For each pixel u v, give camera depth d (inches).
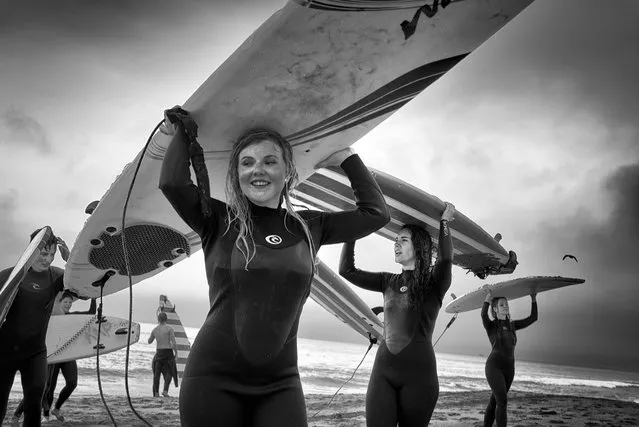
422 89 116.4
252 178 102.9
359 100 114.0
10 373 193.2
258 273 94.4
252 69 105.3
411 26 100.8
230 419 89.5
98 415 305.0
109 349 284.2
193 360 92.4
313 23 99.3
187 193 99.3
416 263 186.7
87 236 153.0
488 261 222.1
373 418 170.4
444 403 434.6
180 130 105.1
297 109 113.1
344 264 195.2
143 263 166.1
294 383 93.9
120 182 133.6
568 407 436.8
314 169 130.4
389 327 179.2
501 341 302.7
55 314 281.3
